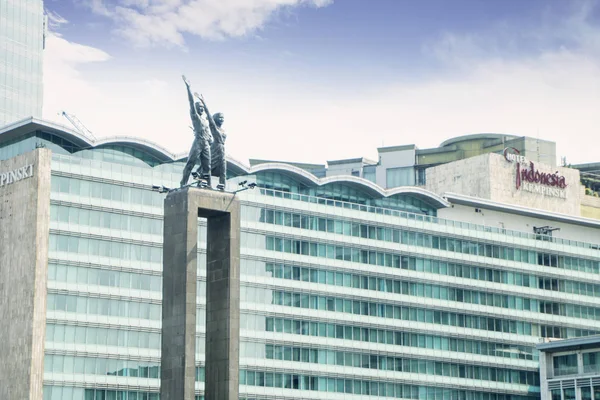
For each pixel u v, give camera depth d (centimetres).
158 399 14838
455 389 17850
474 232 18725
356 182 17962
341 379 16650
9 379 14200
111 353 14575
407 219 18000
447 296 18150
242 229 16138
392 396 17138
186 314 8512
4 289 14575
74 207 14650
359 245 17338
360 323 17050
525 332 18875
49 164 14525
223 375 8662
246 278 16025
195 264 8638
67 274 14438
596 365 16675
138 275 15025
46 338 14125
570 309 19512
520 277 19075
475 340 18275
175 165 16288
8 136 15375
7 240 14675
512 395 18450
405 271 17750
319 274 16800
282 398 15975
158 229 15300
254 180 17000
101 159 15650
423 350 17650
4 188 14888
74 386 14200
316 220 16962
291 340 16262
